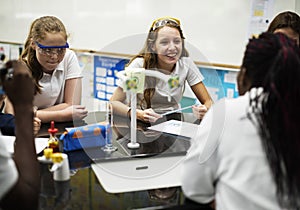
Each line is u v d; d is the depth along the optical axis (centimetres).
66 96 199
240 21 247
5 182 82
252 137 92
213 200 104
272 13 240
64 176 115
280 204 90
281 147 89
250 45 98
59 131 164
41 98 193
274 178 90
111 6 315
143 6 296
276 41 94
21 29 386
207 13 263
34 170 93
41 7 366
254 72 94
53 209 98
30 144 95
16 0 387
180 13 278
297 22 178
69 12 346
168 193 111
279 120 88
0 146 83
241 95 101
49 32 178
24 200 88
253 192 91
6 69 98
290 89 88
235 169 93
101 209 99
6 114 160
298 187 89
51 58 181
